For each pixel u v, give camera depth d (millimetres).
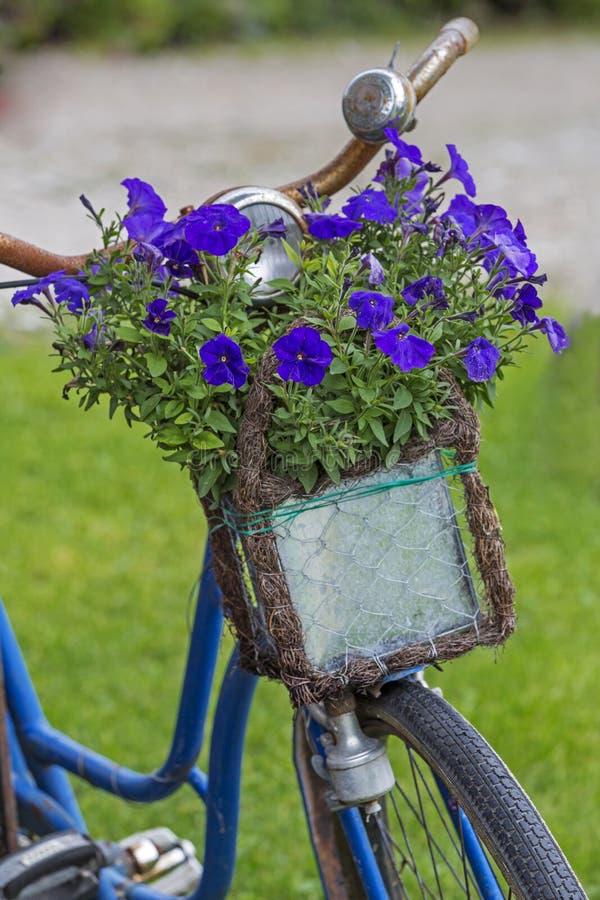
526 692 4438
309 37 23578
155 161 13391
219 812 2604
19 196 11641
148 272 1946
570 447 6664
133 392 1969
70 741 3012
